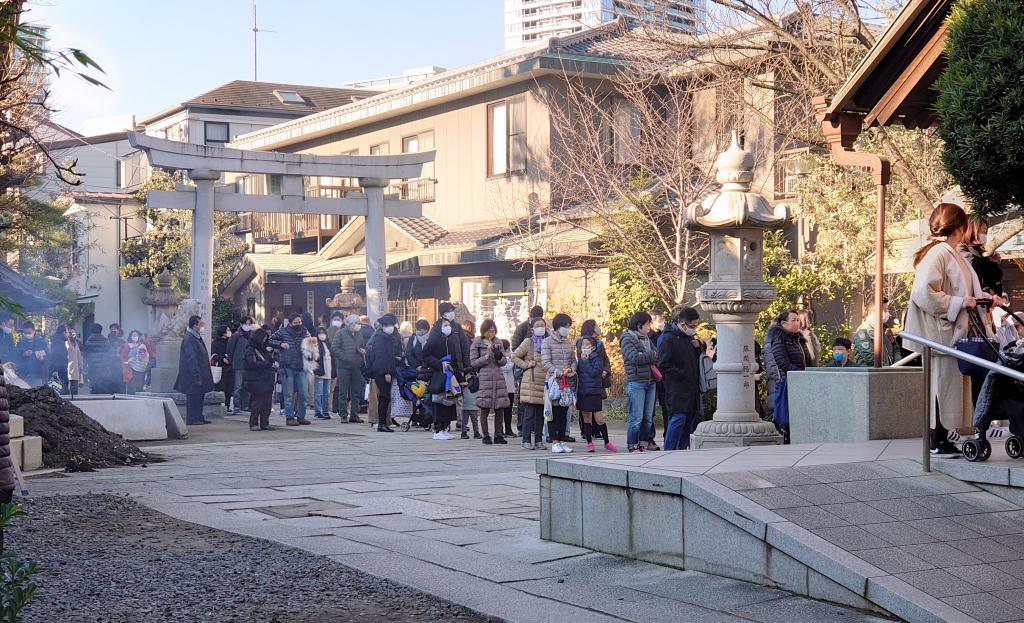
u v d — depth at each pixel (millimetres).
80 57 3502
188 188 24828
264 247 43281
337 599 6383
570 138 27234
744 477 7074
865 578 5785
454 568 7184
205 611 6078
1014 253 17375
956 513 6832
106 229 47688
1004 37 7047
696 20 20375
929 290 7598
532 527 8719
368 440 17141
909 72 9727
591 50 27703
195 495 10648
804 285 21875
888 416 9477
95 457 13188
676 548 7059
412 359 18938
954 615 5402
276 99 50625
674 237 24406
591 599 6336
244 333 23188
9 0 3785
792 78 21250
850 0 18000
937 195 19453
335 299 26453
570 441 16641
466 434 17359
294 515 9398
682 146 23047
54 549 7660
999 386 7367
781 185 23984
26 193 23625
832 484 7125
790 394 10172
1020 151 7012
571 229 25891
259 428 19422
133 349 29047
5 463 7363
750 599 6191
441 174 32094
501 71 28219
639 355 14344
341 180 38219
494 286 29062
